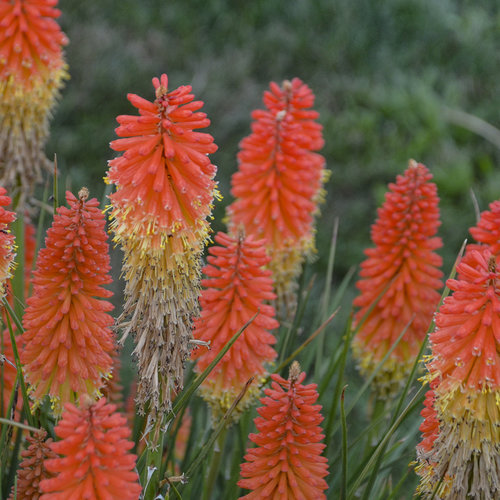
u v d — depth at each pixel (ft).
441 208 54.29
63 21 62.69
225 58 63.21
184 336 17.04
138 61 61.46
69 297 17.06
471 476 16.90
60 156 54.85
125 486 13.79
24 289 24.59
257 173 25.49
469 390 16.19
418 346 25.12
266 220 25.63
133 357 17.28
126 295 17.28
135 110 58.70
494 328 16.05
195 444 24.45
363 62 64.95
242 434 21.45
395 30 67.10
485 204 54.95
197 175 16.30
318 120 60.03
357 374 42.73
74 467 13.74
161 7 66.54
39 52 24.54
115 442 13.66
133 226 16.21
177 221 16.17
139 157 16.51
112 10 65.21
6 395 21.36
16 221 24.76
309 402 16.66
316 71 63.82
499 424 16.21
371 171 56.80
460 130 60.75
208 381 20.77
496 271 16.29
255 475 17.37
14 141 25.46
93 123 57.36
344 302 47.65
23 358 17.72
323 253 51.55
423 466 17.79
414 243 24.23
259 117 25.94
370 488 18.17
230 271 20.27
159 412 17.15
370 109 61.72
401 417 17.75
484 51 66.39
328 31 66.54
